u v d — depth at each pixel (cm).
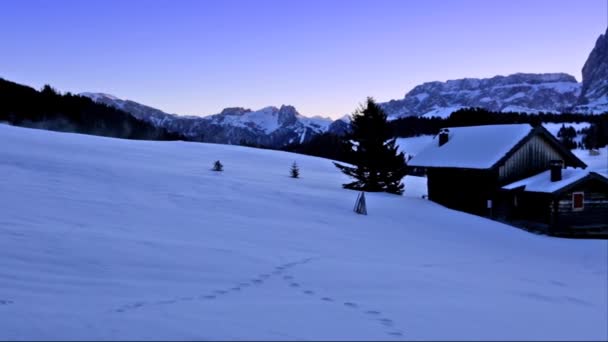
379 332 507
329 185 3002
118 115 12212
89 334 450
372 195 2555
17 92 9881
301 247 1090
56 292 613
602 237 1850
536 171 2250
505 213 2122
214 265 831
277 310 577
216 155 4647
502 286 837
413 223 1755
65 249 851
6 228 964
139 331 464
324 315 567
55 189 1591
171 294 637
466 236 1573
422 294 714
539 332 544
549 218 1902
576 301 770
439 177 2552
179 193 1859
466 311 621
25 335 443
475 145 2392
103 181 1941
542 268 1111
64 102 10825
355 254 1066
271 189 2352
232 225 1305
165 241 1002
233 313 553
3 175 1758
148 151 4012
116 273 734
